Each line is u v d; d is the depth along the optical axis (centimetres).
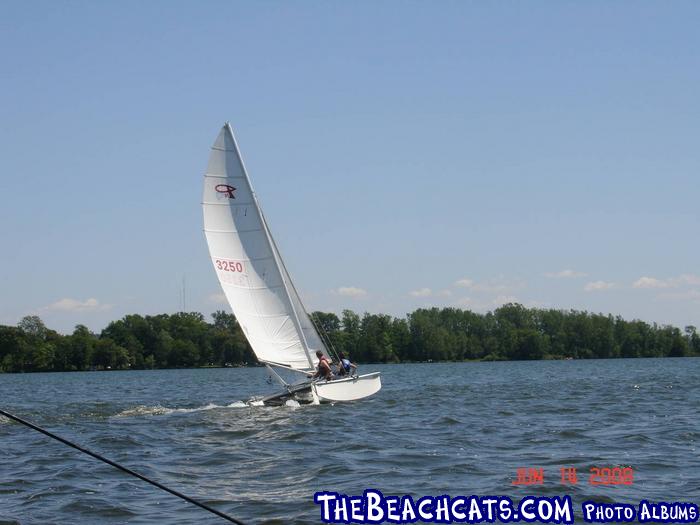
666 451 2908
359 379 4625
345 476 2544
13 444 3291
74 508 2172
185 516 2084
